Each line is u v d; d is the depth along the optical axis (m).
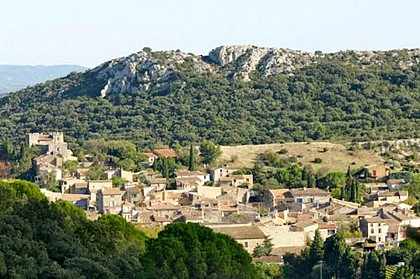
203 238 143.75
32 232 134.38
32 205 144.62
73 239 139.62
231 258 141.50
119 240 156.50
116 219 182.12
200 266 134.12
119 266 132.00
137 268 132.50
